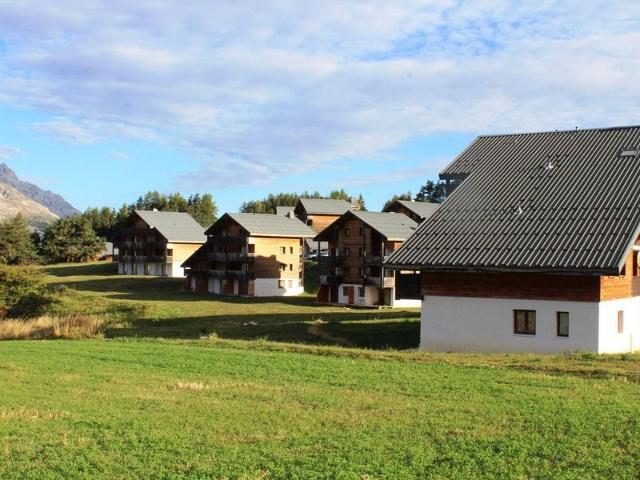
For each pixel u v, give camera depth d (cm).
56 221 13200
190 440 1452
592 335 2792
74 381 2172
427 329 3219
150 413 1695
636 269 3189
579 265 2723
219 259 8525
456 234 3262
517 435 1439
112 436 1492
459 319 3134
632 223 2881
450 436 1442
